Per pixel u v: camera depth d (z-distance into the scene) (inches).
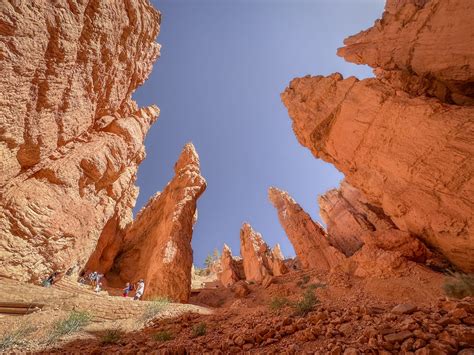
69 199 619.2
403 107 550.0
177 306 401.7
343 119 692.7
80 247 652.1
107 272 984.9
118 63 756.6
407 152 516.1
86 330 278.8
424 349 108.6
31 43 463.5
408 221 506.3
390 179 548.7
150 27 863.1
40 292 386.6
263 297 759.1
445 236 422.0
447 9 529.0
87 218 676.1
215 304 832.9
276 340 164.1
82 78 621.3
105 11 633.6
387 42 658.8
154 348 198.2
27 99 486.3
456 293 267.6
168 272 632.4
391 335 124.1
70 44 544.4
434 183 452.8
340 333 149.2
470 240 389.4
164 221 928.3
